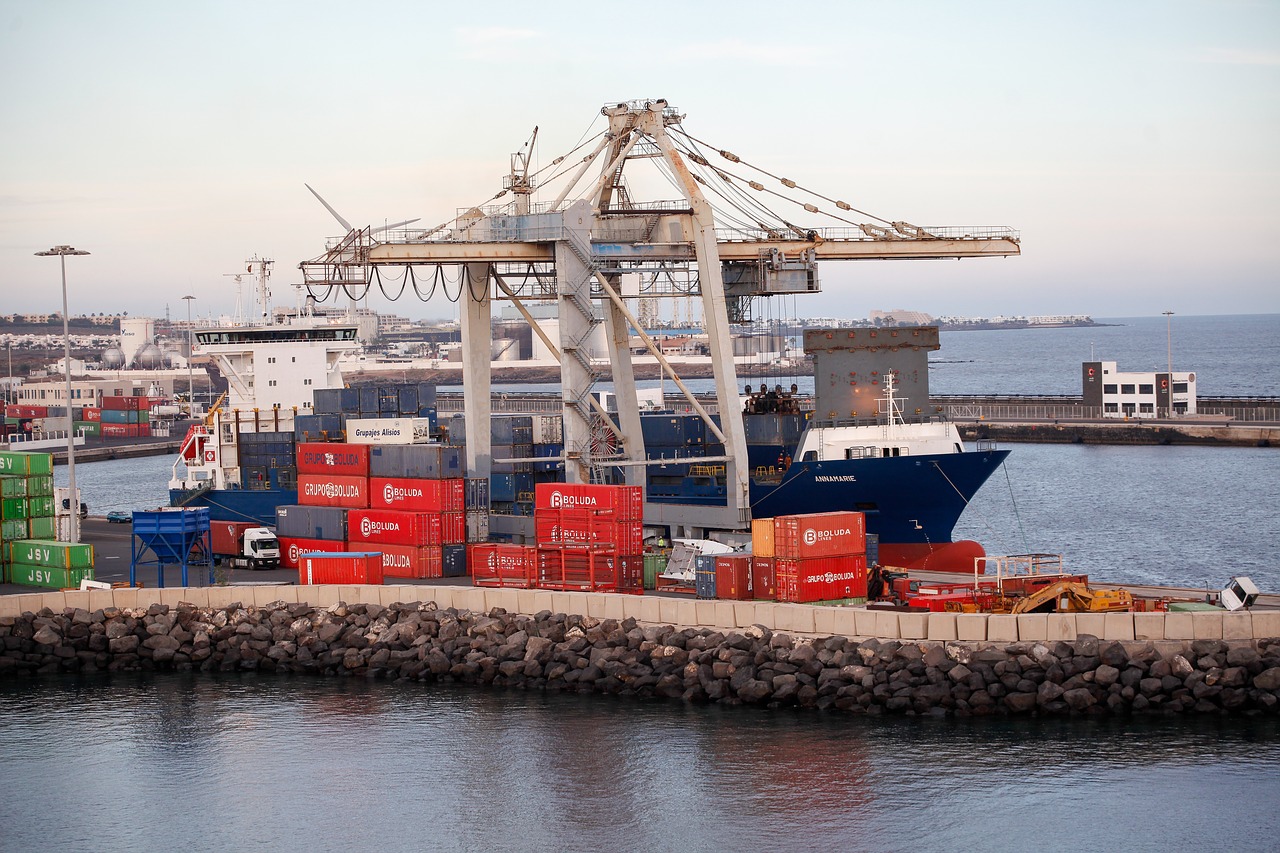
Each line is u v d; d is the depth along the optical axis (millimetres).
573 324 71375
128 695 63062
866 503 74438
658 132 74188
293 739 56250
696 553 63594
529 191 73750
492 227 71812
